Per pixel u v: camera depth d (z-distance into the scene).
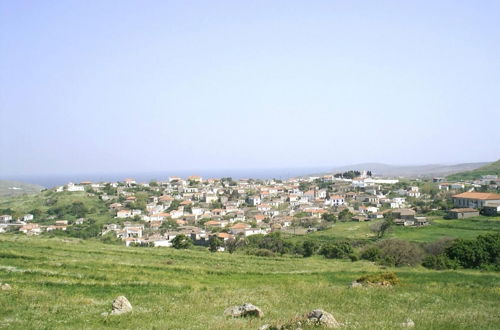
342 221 169.38
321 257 103.12
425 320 25.06
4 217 187.75
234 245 123.62
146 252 77.38
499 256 71.44
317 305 31.08
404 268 70.00
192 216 199.75
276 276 54.28
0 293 32.19
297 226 168.88
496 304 32.31
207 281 48.06
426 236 115.19
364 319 25.69
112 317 25.44
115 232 161.12
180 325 23.42
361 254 93.00
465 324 23.95
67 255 62.53
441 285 42.19
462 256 73.69
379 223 134.75
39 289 36.03
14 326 22.95
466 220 134.12
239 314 26.41
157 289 39.31
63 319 25.14
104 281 42.41
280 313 27.56
